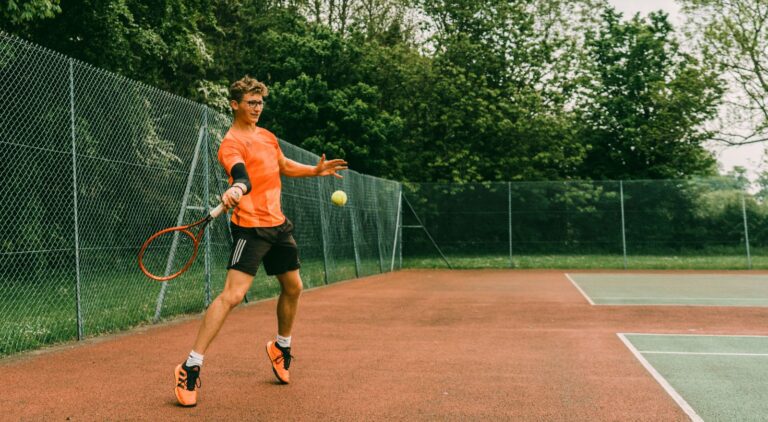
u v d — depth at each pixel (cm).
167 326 716
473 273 1864
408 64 2725
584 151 2748
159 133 768
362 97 2625
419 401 402
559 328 745
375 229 1830
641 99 3062
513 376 479
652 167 3008
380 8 2911
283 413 371
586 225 2053
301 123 2528
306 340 645
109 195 691
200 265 849
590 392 430
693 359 550
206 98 1864
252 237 403
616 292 1232
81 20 1459
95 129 678
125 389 423
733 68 2370
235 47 2723
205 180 859
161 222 773
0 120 666
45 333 595
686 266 1998
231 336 655
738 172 2056
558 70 2783
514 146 2644
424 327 748
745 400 410
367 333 697
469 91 2598
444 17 2855
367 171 2639
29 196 654
